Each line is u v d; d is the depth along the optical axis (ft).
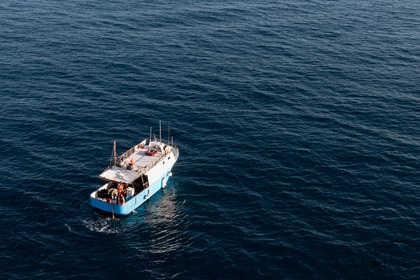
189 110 370.73
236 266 245.65
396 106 377.50
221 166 314.35
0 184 294.87
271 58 445.37
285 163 316.60
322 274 240.94
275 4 558.97
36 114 362.74
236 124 354.95
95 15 527.40
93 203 274.36
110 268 245.45
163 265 247.29
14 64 429.38
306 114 366.84
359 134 344.69
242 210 280.10
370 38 484.33
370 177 304.09
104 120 358.64
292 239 260.21
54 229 266.57
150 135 334.24
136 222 272.92
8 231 263.08
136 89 396.37
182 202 286.87
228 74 418.92
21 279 237.45
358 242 258.57
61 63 432.66
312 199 287.07
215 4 556.10
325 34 490.49
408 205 282.77
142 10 539.70
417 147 331.77
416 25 514.68
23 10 539.29
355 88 400.67
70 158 320.09
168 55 447.83
